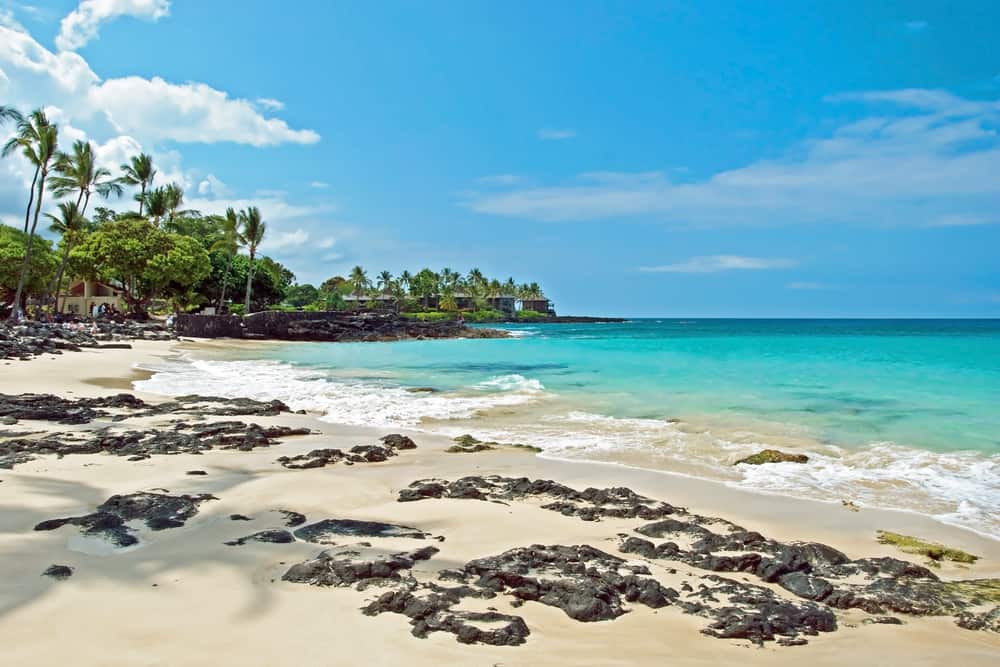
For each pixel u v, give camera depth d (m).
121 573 5.68
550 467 10.92
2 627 4.59
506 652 4.48
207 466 10.27
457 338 77.69
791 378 24.12
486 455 11.84
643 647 4.66
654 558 6.63
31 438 11.95
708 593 5.69
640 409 17.06
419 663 4.27
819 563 6.64
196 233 80.38
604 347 49.59
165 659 4.22
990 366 29.12
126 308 72.44
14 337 34.12
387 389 21.62
